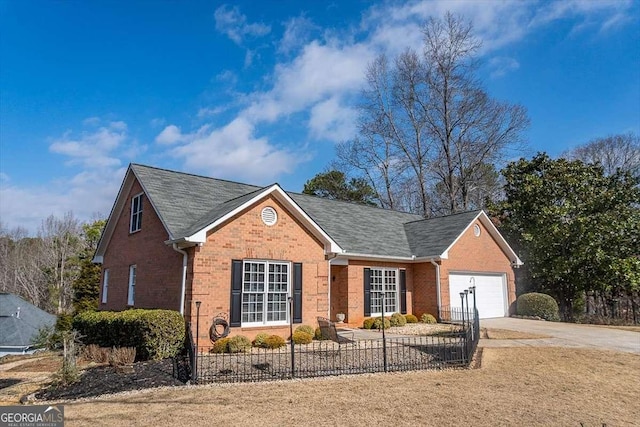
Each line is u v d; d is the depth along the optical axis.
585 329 18.28
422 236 22.91
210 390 8.20
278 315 14.10
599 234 23.03
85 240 37.31
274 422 6.36
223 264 12.98
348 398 7.66
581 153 42.69
